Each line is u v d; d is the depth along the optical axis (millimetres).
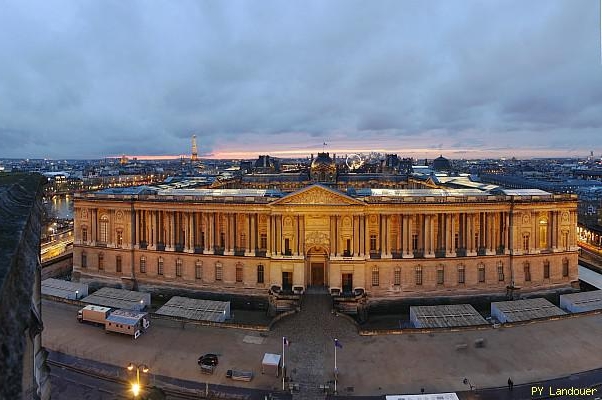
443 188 144750
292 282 112188
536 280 115812
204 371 75562
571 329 91500
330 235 111562
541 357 80688
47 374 22766
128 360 79250
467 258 113188
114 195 122125
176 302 102750
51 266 133375
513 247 114438
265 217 114500
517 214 114562
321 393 70125
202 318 95938
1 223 14727
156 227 119812
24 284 12578
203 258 116562
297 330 92375
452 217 113188
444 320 94188
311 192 110875
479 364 78500
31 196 19984
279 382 73375
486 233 114688
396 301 111875
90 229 124312
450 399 62281
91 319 93625
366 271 111750
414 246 113625
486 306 113062
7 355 10156
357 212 110500
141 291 120500
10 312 10945
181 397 69062
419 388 71312
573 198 116938
